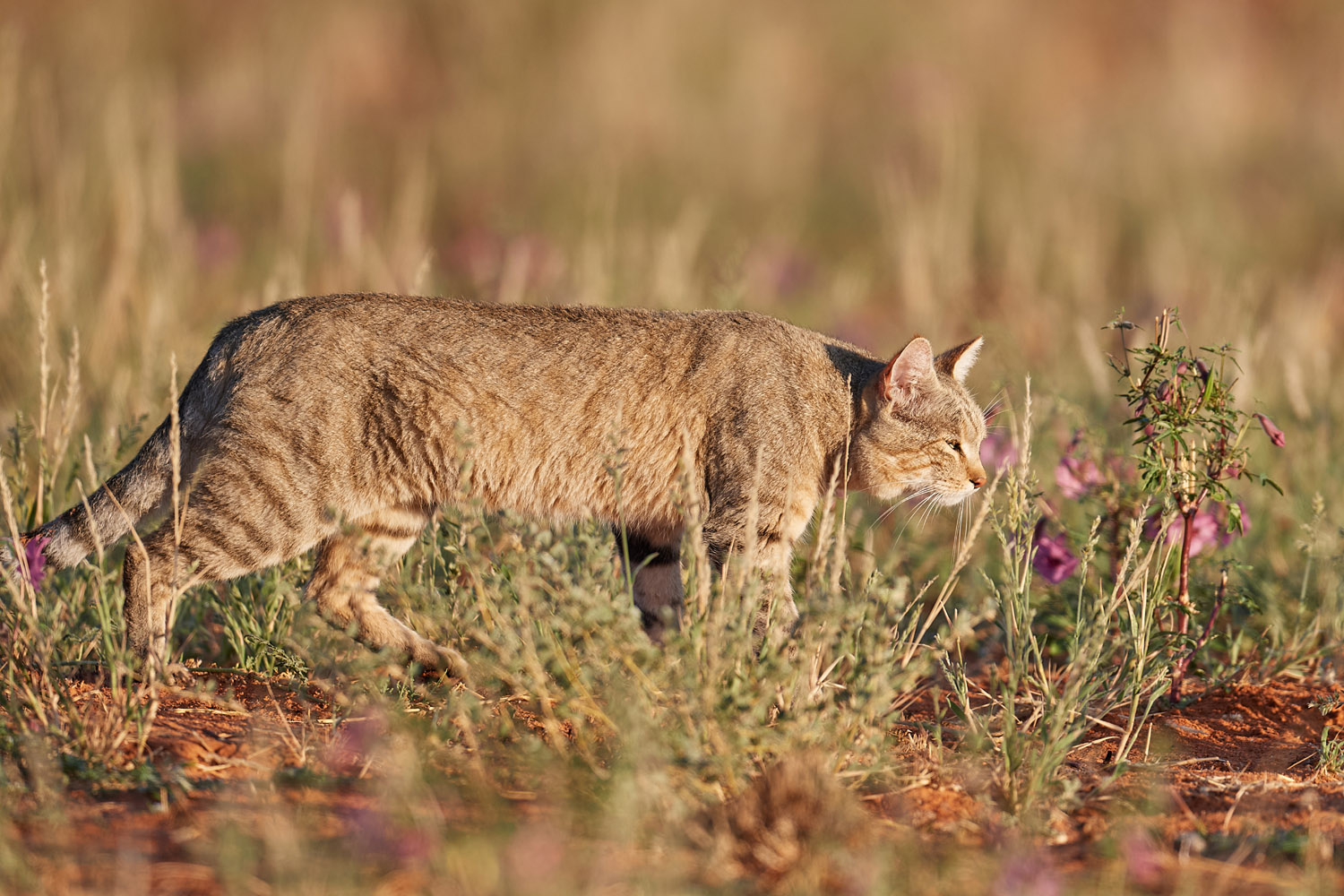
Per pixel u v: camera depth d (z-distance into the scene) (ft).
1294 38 126.41
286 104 95.20
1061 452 41.93
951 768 26.43
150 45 104.94
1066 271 74.28
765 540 33.30
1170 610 33.30
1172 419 30.66
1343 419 48.11
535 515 33.86
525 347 32.89
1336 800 25.77
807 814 22.22
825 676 27.43
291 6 111.04
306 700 29.58
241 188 83.76
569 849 21.83
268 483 31.60
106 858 21.36
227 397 31.86
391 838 21.77
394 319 32.55
